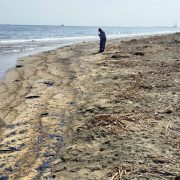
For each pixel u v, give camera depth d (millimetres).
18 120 9758
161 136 7969
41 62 23094
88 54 27281
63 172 6445
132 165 6461
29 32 124812
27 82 15484
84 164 6707
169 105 10641
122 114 9781
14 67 20844
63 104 11430
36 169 6652
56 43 51375
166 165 6414
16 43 49438
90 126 8914
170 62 20375
